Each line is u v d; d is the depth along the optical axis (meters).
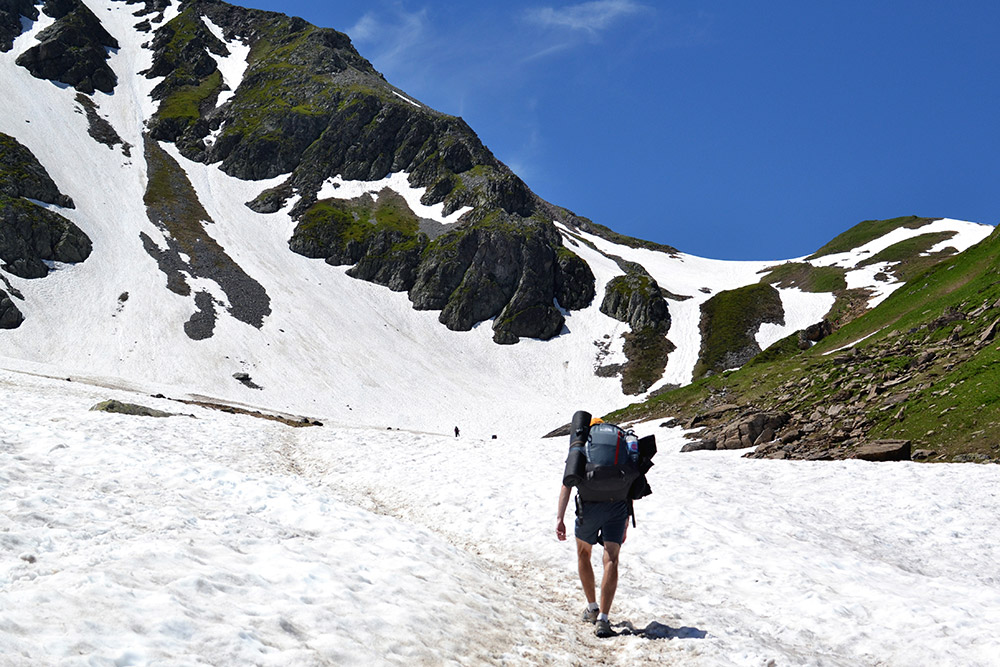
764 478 19.30
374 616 6.09
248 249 134.75
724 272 179.00
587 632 7.63
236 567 6.76
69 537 6.73
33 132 139.38
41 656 3.88
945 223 157.75
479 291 137.00
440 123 176.25
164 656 4.36
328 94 181.62
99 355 93.06
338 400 97.88
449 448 25.28
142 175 147.00
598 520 7.57
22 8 181.62
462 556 10.00
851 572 10.73
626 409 60.03
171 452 19.16
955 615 8.41
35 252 108.19
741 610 8.87
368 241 145.38
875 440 27.73
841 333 54.38
